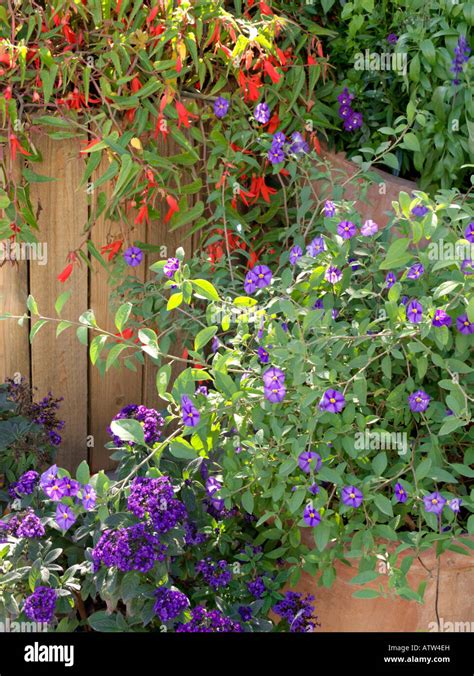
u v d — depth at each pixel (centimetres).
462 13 278
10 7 244
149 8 264
